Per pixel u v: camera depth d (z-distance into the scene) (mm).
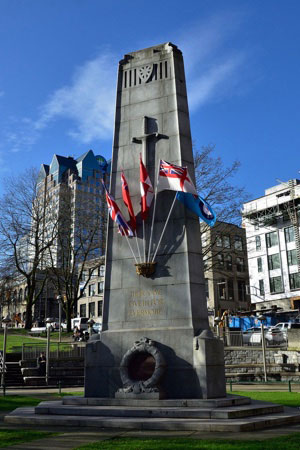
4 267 48375
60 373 30312
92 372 15328
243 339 33594
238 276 72500
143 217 16234
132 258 16234
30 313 51531
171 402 13289
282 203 65125
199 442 9430
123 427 11789
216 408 12727
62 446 9398
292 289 63594
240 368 30922
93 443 9602
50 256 48625
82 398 14500
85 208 46562
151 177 16812
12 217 47656
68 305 48188
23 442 9922
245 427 11102
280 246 65938
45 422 12586
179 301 15156
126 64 18703
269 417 12281
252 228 70062
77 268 51500
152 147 17156
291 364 29719
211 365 14078
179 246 15711
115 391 14812
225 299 71312
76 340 42312
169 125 17203
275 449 8492
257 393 20969
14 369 31016
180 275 15406
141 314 15523
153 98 17781
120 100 18312
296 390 23062
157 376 14070
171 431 11172
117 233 16750
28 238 49312
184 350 14391
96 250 51844
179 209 16094
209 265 46688
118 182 17406
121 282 16156
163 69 17984
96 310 80438
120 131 17938
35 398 20344
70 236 46781
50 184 128375
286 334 32469
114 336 15430
